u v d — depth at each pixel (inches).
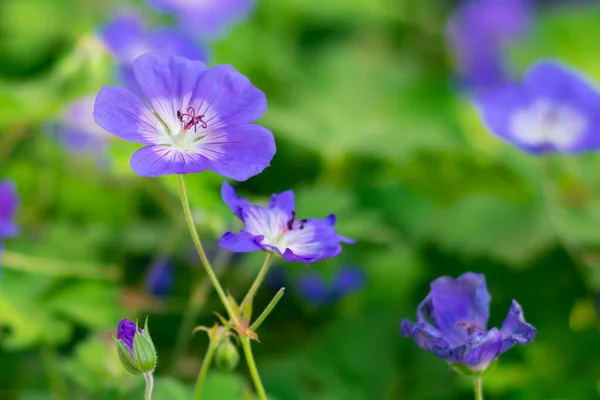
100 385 24.9
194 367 27.8
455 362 21.1
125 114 21.1
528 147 31.6
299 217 28.6
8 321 26.1
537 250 29.7
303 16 50.3
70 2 44.6
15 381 27.0
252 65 43.3
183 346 27.2
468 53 48.3
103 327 27.1
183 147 21.3
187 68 21.5
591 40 62.3
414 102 45.6
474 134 39.1
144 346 21.0
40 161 32.5
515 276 29.9
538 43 59.1
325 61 47.0
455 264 30.3
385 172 34.3
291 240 21.4
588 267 29.1
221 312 28.9
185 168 20.7
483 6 49.9
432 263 30.6
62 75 30.6
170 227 29.9
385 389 28.1
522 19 52.7
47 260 28.3
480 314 21.5
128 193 31.7
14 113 29.6
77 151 32.5
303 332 29.5
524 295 29.7
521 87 32.2
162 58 21.5
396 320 29.0
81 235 29.3
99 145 32.3
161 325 28.5
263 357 28.7
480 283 21.5
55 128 32.3
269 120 32.7
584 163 35.8
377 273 30.0
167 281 29.0
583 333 28.8
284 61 44.9
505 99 32.3
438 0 58.4
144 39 34.8
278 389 27.2
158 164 20.8
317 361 28.3
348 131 34.1
